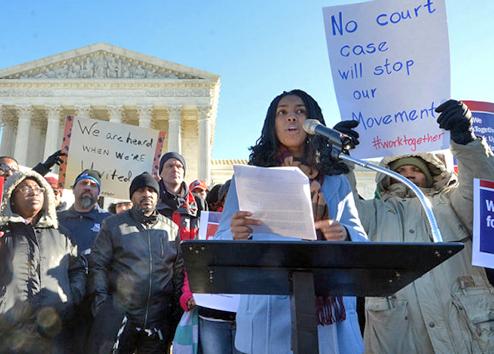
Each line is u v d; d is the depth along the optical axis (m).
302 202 2.30
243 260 2.03
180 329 5.05
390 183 4.63
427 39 4.42
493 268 3.54
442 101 4.29
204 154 47.62
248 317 2.88
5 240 4.77
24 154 48.09
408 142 4.39
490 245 3.51
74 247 5.40
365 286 2.40
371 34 4.63
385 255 1.95
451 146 3.75
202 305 4.63
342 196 3.10
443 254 1.92
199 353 4.95
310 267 2.10
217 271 2.17
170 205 6.97
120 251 5.59
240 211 2.32
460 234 3.91
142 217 5.82
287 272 2.17
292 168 2.34
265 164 3.34
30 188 5.04
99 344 4.93
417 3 4.48
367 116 4.57
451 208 4.03
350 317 2.89
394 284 2.33
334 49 4.72
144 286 5.47
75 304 5.15
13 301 4.58
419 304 3.72
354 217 3.06
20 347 4.58
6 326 4.52
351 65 4.67
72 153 8.20
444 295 3.68
